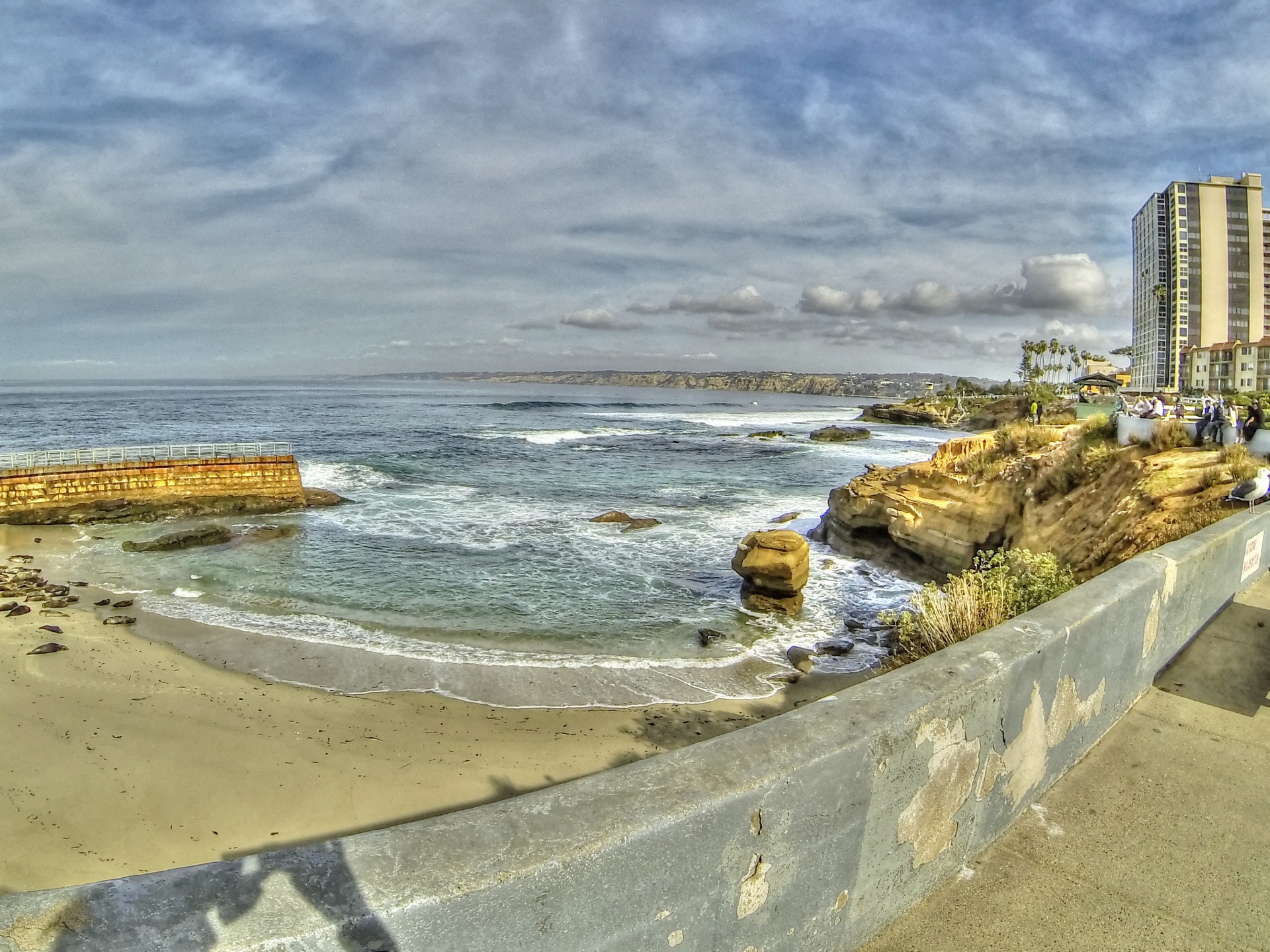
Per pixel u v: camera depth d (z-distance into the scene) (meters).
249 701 11.11
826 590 16.97
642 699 11.37
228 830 8.09
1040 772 2.81
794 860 1.70
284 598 16.61
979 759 2.37
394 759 9.55
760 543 16.25
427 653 13.09
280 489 29.44
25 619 14.66
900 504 18.33
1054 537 13.34
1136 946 2.13
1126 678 3.52
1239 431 12.38
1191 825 2.72
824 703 2.00
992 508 15.98
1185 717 3.55
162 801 8.58
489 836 1.27
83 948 0.95
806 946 1.82
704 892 1.51
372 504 29.72
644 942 1.42
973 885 2.33
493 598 16.69
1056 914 2.22
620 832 1.33
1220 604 4.84
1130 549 9.97
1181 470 11.39
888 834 2.01
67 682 11.65
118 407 103.19
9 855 7.54
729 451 54.50
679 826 1.42
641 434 69.56
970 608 7.21
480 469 41.28
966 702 2.22
